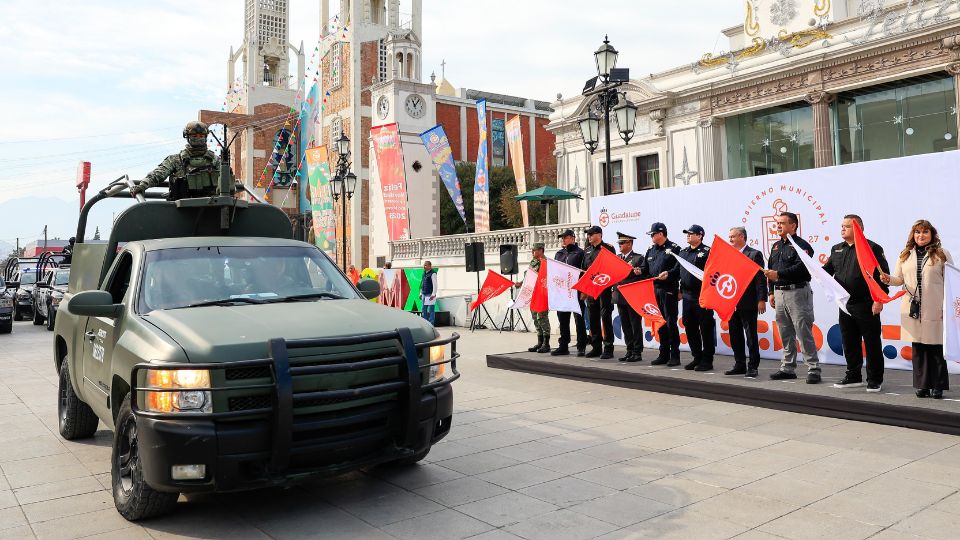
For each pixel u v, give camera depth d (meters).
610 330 10.56
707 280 8.39
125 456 4.66
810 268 7.46
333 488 5.09
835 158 19.11
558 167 26.42
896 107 17.95
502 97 55.75
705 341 9.12
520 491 4.94
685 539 3.96
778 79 19.72
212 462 3.98
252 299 5.21
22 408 8.41
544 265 11.66
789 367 8.34
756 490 4.80
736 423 6.90
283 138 52.66
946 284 6.53
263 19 58.78
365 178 43.62
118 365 4.64
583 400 8.35
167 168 6.79
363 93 43.81
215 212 6.49
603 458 5.76
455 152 48.91
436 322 20.62
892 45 17.33
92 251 6.72
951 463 5.29
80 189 27.64
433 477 5.32
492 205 45.12
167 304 5.01
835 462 5.43
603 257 9.95
